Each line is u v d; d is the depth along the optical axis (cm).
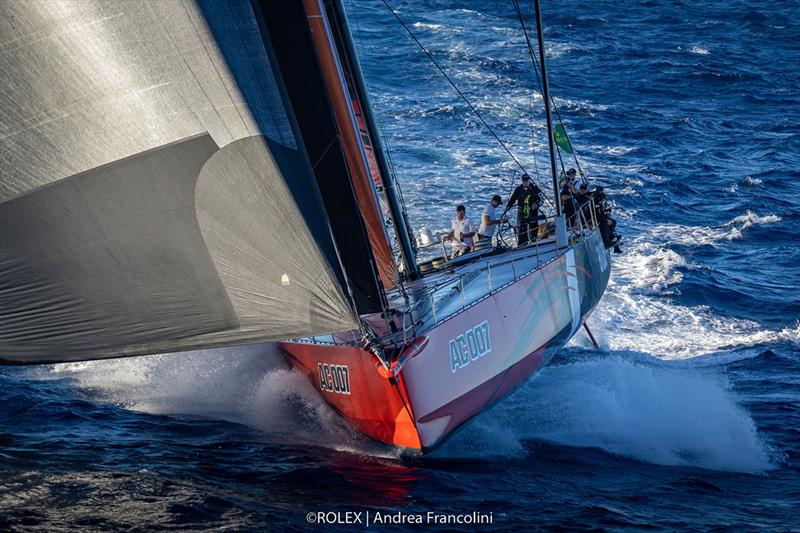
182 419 4028
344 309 2822
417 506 3158
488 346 3750
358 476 3428
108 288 2836
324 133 3148
